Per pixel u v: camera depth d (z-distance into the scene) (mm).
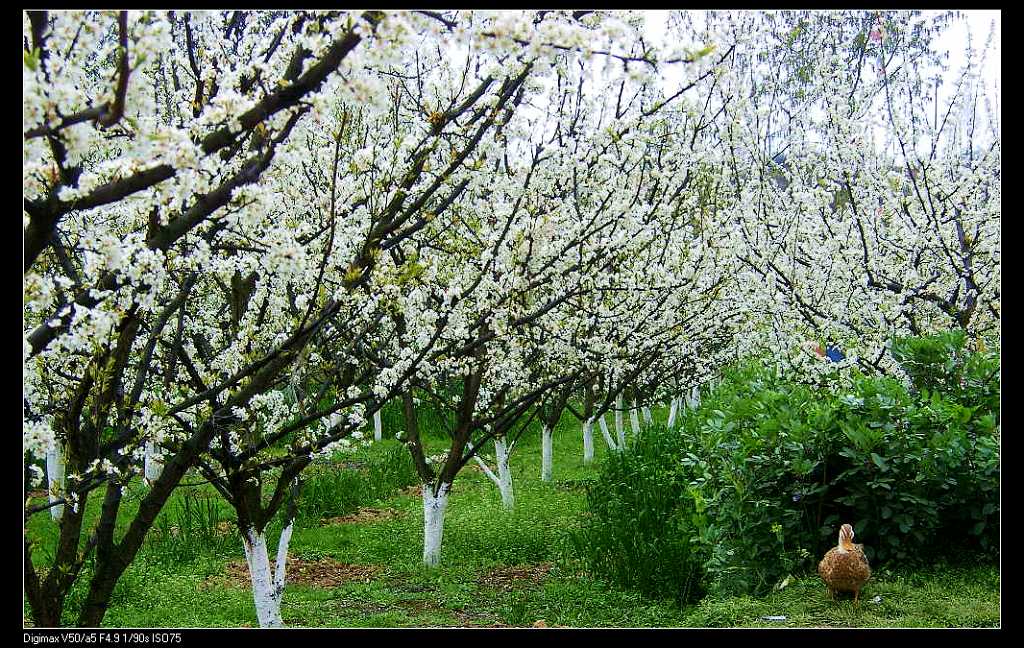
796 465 6293
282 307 6305
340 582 8672
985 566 6016
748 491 6477
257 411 6145
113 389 4652
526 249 7086
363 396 5570
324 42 3689
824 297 9328
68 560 4863
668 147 9039
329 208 5816
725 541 6449
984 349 8406
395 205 5641
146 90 3525
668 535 7434
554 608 6973
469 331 7246
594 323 9562
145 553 9406
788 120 10555
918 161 9234
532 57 3959
